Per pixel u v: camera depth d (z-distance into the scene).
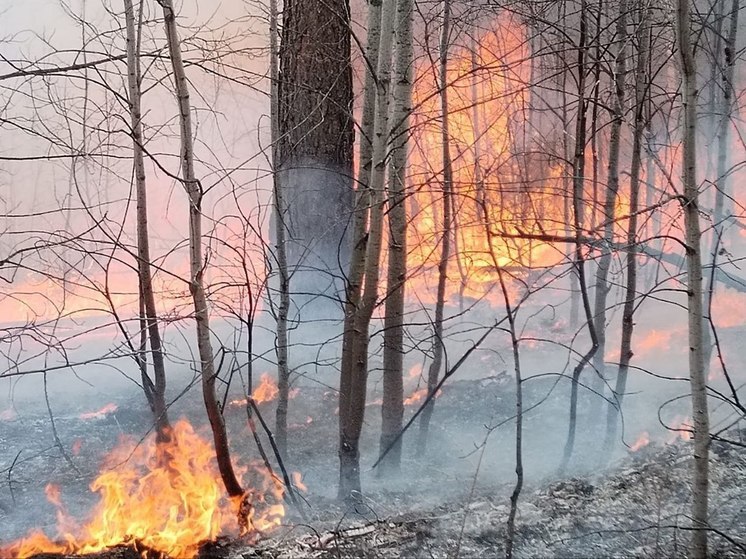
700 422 3.38
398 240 5.48
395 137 4.73
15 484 5.74
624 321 5.58
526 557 3.97
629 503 4.59
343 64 7.44
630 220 5.53
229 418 7.02
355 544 4.15
